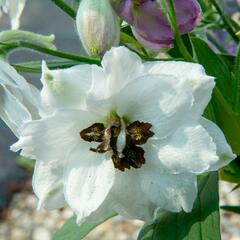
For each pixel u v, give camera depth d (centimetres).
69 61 23
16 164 106
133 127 21
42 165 21
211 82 20
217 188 23
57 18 109
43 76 20
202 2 27
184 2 22
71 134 21
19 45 22
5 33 22
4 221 100
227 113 23
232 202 91
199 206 22
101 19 20
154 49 22
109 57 19
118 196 21
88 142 21
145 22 22
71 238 25
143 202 21
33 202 102
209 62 24
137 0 22
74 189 21
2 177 105
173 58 23
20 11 24
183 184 21
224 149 20
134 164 21
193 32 26
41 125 20
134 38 23
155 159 21
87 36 20
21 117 21
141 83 20
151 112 20
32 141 20
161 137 20
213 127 20
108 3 20
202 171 20
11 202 103
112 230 95
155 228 22
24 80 20
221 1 32
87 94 20
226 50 30
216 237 21
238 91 23
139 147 21
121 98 20
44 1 112
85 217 21
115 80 20
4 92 21
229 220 92
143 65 20
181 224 22
